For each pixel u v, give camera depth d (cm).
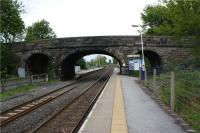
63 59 5988
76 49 5984
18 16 6825
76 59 7869
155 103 2238
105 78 6494
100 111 1919
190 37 5703
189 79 2172
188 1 4884
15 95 3241
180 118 1652
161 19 8712
